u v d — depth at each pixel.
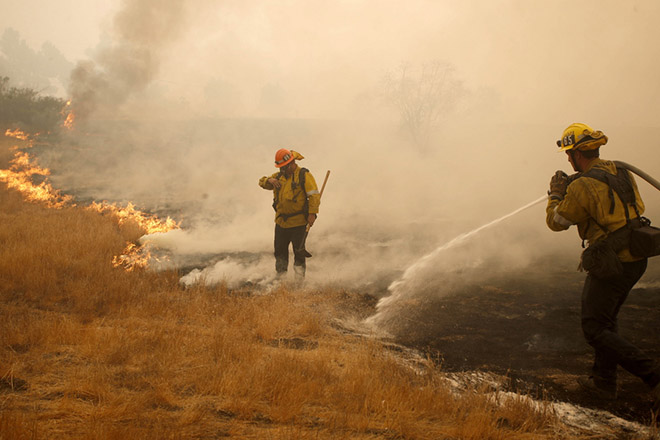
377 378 3.44
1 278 5.71
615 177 3.15
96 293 5.33
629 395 3.41
